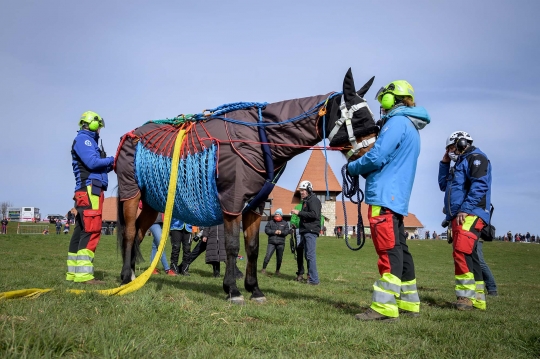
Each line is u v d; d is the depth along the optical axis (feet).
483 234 24.21
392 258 16.75
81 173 23.39
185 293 19.92
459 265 22.07
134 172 21.63
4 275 25.35
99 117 24.12
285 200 209.36
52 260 44.32
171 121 21.16
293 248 38.68
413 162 17.35
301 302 19.98
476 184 21.81
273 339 12.72
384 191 16.88
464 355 12.06
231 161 18.40
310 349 12.06
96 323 12.44
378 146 16.67
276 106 18.94
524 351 13.09
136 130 21.93
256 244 19.62
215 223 20.29
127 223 22.16
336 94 18.03
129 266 22.48
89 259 23.34
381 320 16.44
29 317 12.16
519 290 36.73
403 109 17.60
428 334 14.58
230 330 13.32
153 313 14.53
